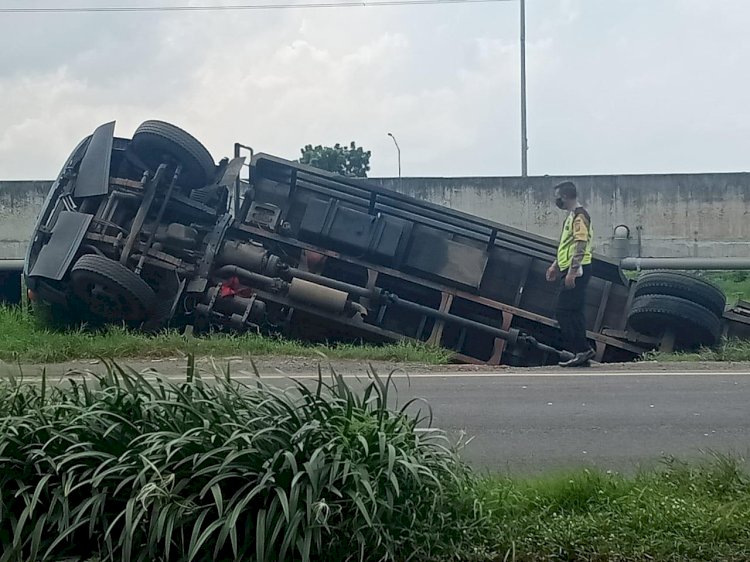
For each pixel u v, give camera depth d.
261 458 4.38
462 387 9.69
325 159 49.47
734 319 13.67
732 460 5.86
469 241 14.23
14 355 10.84
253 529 4.27
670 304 13.18
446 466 4.86
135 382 4.93
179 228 13.27
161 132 13.51
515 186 27.33
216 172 14.12
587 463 6.70
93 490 4.45
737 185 26.84
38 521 4.39
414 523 4.48
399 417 4.86
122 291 12.59
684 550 4.59
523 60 31.58
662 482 5.54
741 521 4.82
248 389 4.96
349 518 4.31
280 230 14.00
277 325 13.60
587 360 11.58
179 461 4.41
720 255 26.89
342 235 13.88
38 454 4.52
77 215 13.12
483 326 13.84
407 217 14.15
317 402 4.72
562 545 4.61
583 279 11.59
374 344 13.71
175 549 4.30
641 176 27.08
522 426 7.97
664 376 10.48
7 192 26.03
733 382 10.05
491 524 4.75
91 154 13.56
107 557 4.35
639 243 26.28
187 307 13.36
